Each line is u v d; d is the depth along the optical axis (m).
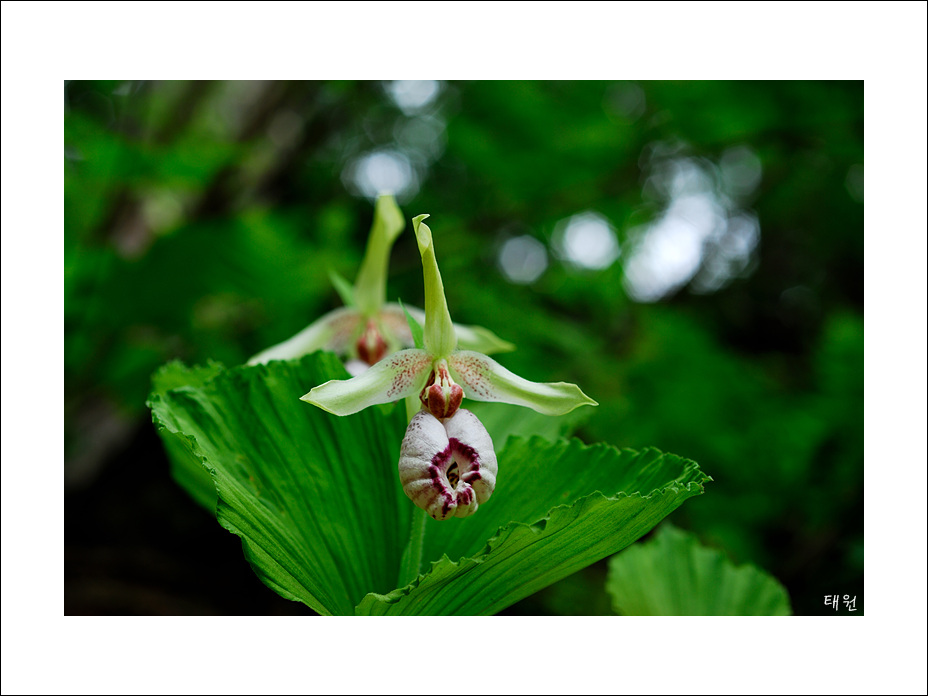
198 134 0.92
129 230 0.84
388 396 0.30
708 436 0.80
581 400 0.31
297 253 0.77
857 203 1.03
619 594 0.48
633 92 1.03
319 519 0.32
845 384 0.80
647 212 1.04
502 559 0.27
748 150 1.08
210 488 0.35
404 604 0.28
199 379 0.38
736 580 0.49
